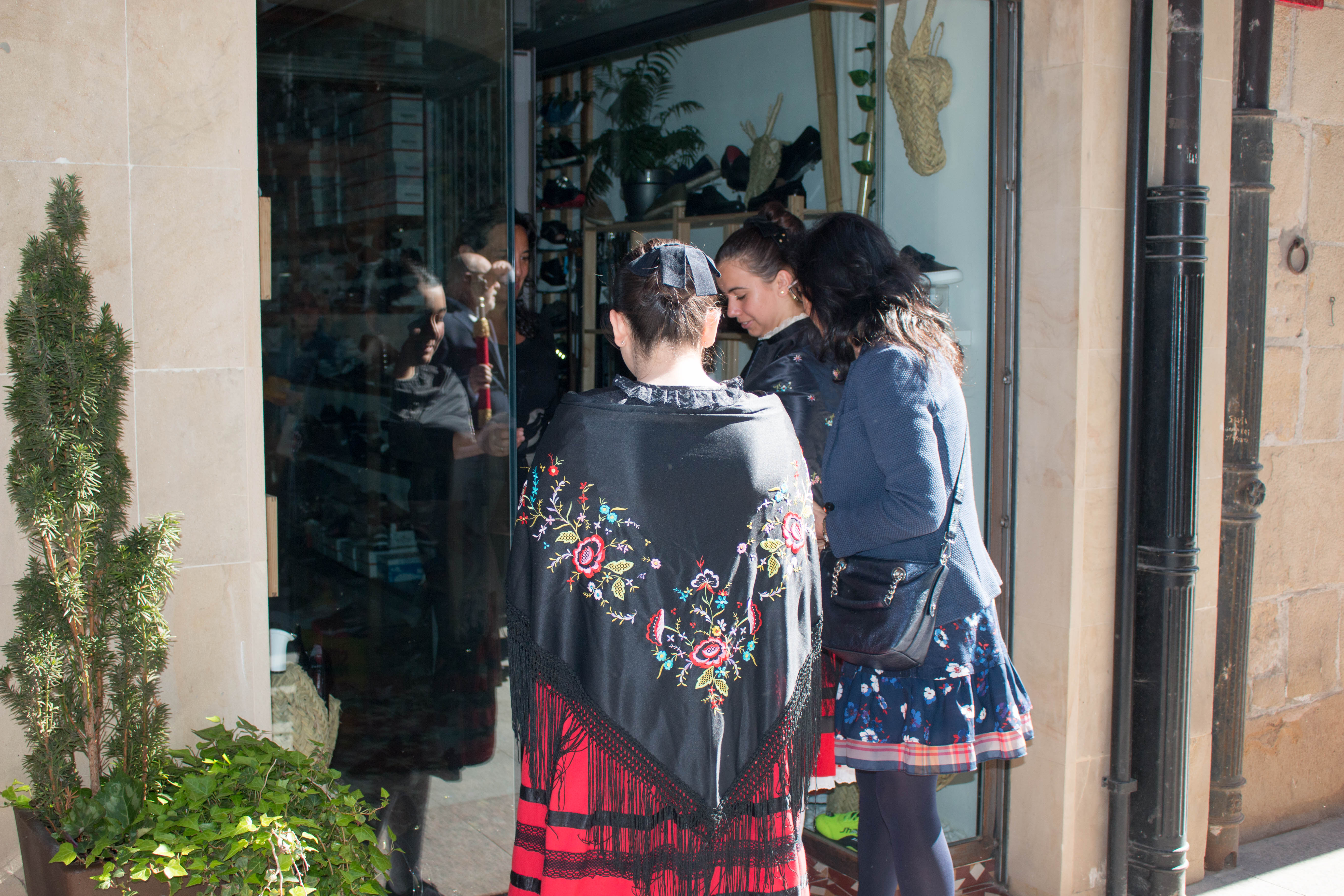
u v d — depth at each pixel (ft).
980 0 9.25
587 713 5.17
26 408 5.03
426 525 9.62
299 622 10.31
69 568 5.14
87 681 5.25
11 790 5.35
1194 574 8.86
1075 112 8.49
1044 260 8.82
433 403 9.46
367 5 9.00
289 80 10.16
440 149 8.99
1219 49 8.93
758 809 5.35
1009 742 6.47
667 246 5.44
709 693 5.20
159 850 4.91
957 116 9.62
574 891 5.22
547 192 15.67
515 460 8.61
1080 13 8.39
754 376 7.10
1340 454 11.06
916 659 6.26
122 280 5.58
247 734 6.02
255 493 6.03
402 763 8.73
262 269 6.19
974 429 9.59
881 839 7.25
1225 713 9.89
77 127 5.43
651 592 5.15
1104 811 9.14
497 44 8.03
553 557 5.19
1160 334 8.64
